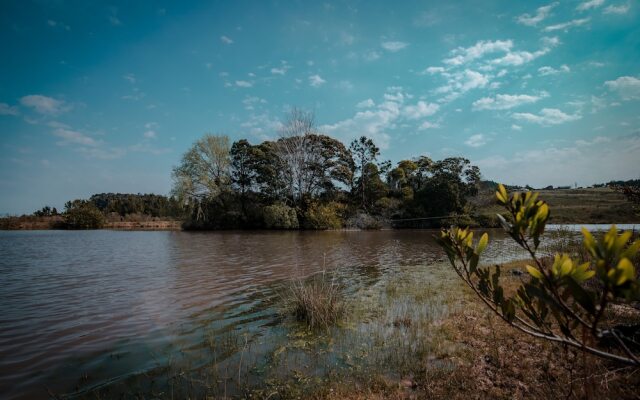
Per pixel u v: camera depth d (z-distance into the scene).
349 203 47.09
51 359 5.41
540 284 2.02
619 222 36.91
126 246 22.77
